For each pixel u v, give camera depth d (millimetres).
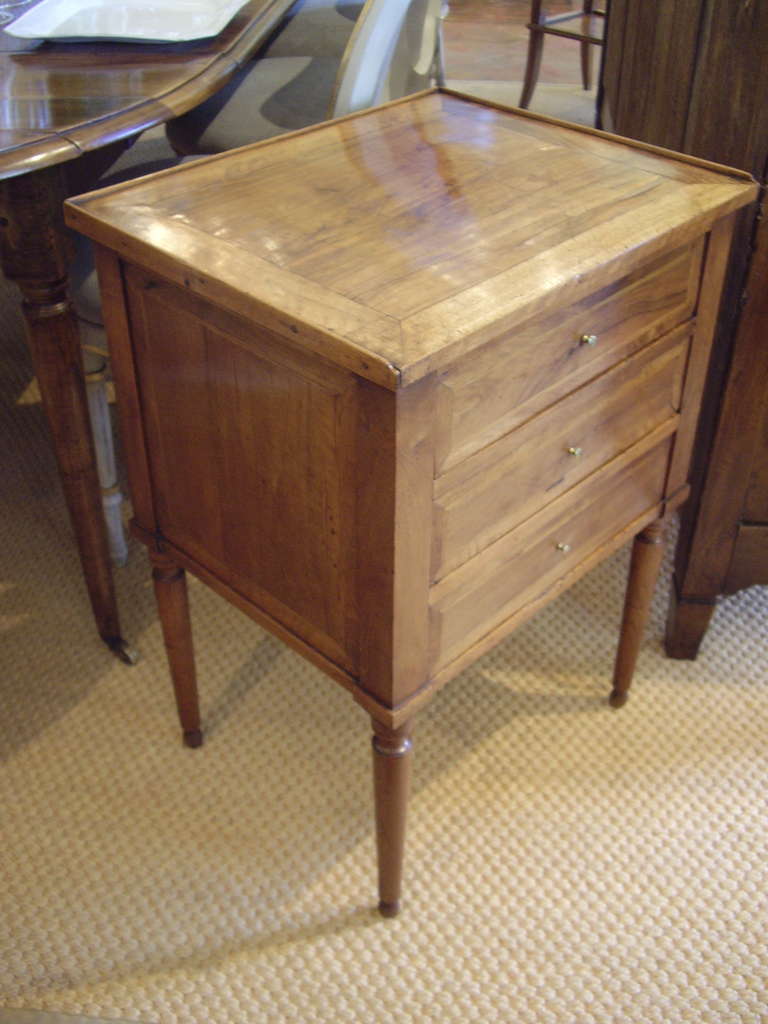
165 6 1681
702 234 1177
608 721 1603
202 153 1780
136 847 1435
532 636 1731
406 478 979
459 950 1324
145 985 1287
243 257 1045
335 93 1522
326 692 1645
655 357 1226
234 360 1068
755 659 1703
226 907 1368
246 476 1146
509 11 4020
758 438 1449
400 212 1131
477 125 1341
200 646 1713
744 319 1369
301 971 1302
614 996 1280
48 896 1378
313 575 1140
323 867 1415
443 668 1174
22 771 1526
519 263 1038
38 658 1693
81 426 1471
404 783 1202
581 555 1305
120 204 1136
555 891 1388
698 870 1413
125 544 1836
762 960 1316
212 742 1568
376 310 965
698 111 1404
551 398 1105
